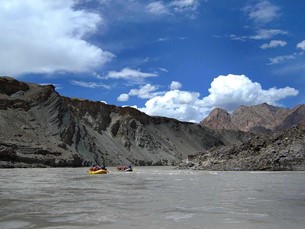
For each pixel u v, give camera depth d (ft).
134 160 568.82
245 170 281.13
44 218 54.95
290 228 47.11
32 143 388.78
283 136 303.48
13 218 55.06
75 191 101.45
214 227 47.80
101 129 607.37
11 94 468.75
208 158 336.70
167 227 47.78
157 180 156.66
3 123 402.11
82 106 605.31
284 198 83.20
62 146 430.20
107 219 54.03
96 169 238.48
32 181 145.28
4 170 270.46
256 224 49.96
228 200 79.00
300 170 264.11
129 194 92.63
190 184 131.64
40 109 471.21
